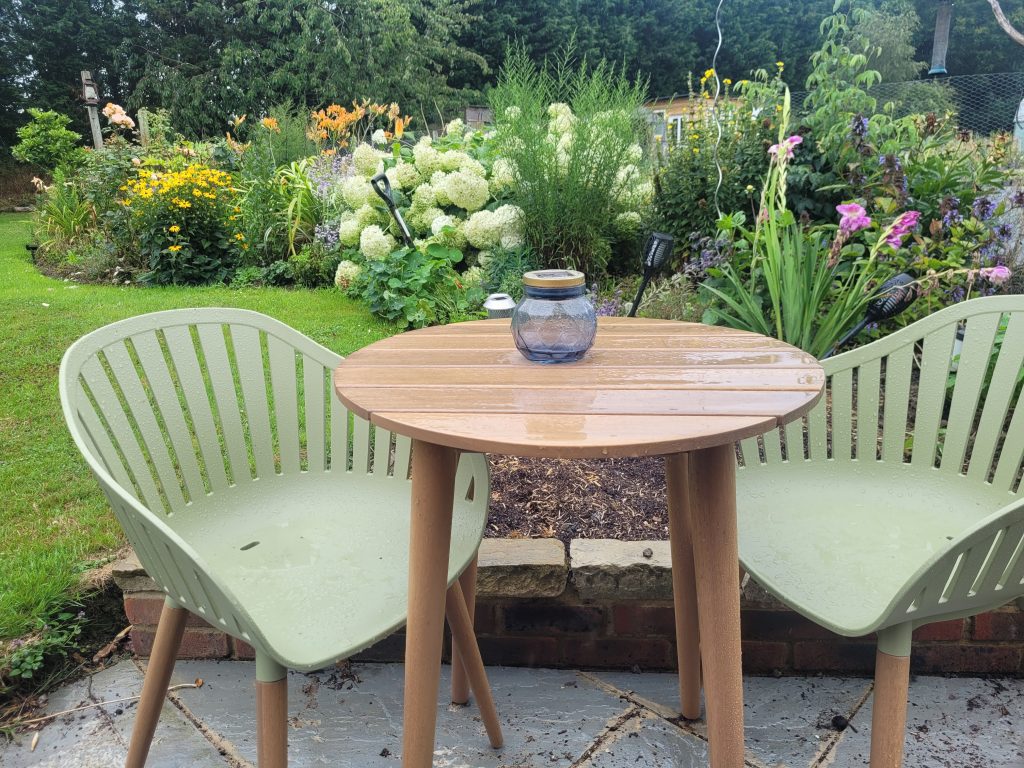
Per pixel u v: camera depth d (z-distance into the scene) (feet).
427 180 17.06
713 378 3.80
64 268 21.54
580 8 69.92
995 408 4.76
